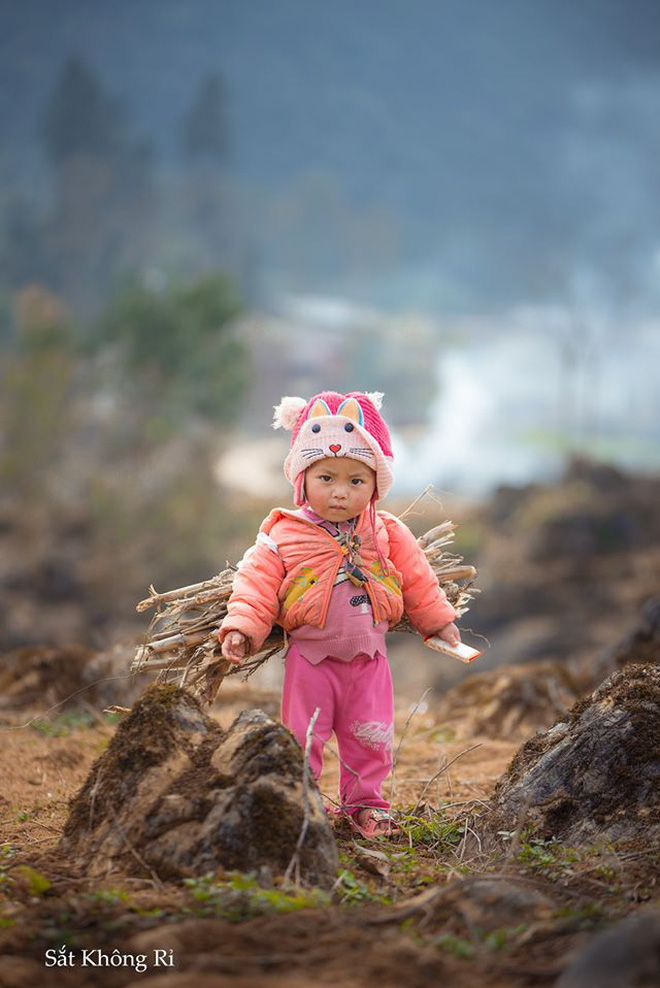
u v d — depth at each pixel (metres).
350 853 9.21
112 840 8.22
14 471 91.25
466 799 11.69
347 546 10.19
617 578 79.81
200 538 90.06
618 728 9.43
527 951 6.50
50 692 16.95
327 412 10.34
